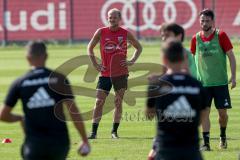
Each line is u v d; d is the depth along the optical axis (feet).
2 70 314.55
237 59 336.49
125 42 152.66
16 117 89.10
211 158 127.85
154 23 468.75
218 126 168.76
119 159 128.98
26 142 86.22
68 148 87.30
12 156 132.57
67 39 476.13
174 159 82.79
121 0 470.80
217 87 136.26
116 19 151.23
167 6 467.52
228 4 462.19
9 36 476.13
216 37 135.03
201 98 84.84
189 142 83.20
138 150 138.10
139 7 469.57
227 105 136.46
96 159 128.98
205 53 135.74
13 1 474.49
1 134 158.61
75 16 475.72
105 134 158.92
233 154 131.75
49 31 476.13
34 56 87.30
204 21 134.72
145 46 426.51
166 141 83.25
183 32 108.88
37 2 475.31
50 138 85.56
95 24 475.72
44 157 85.71
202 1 464.24
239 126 167.43
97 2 473.26
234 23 462.60
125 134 158.71
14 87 86.89
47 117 85.97
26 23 476.13
